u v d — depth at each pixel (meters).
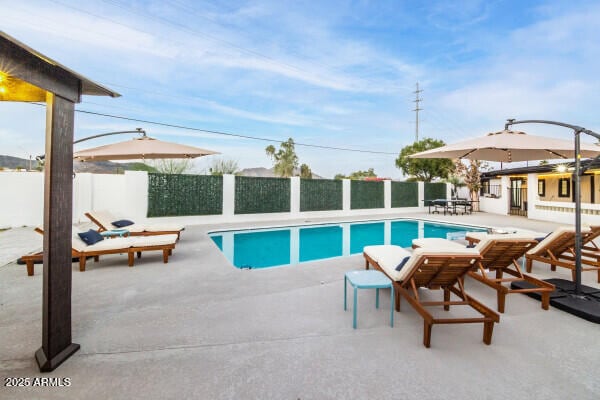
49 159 2.45
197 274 5.42
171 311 3.76
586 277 5.29
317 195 16.14
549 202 13.81
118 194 14.33
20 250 7.38
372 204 18.03
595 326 3.39
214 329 3.28
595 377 2.46
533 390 2.29
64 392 2.22
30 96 2.93
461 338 3.11
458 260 3.24
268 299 4.20
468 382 2.38
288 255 8.78
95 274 5.40
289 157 36.38
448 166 23.12
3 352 2.77
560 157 6.22
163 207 12.23
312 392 2.26
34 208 11.87
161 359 2.68
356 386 2.33
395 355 2.78
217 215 13.38
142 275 5.35
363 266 6.01
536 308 3.92
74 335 3.11
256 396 2.21
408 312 3.78
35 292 4.38
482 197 19.66
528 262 5.70
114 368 2.54
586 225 5.26
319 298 4.24
